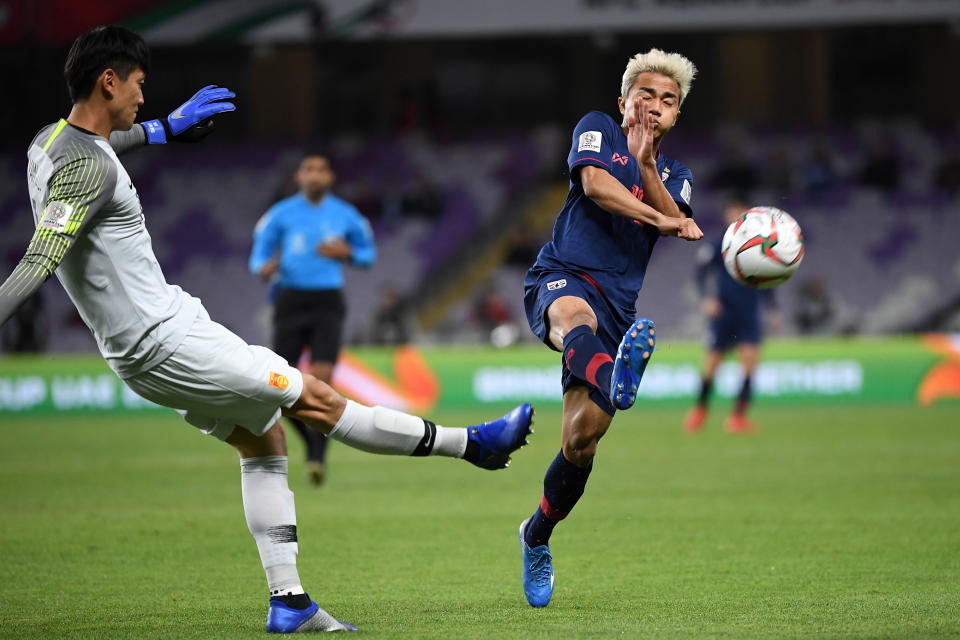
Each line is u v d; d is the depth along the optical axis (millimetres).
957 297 90688
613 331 17797
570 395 17047
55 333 89688
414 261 95250
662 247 92625
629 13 77125
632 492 32906
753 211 17875
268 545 16188
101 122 14898
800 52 101500
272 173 100125
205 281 96312
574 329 16656
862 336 89312
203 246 97562
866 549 23391
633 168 17844
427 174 99875
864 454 42438
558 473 17297
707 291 51688
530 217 97500
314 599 18875
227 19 76188
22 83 97938
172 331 15133
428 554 23500
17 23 73625
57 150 14516
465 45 105062
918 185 95000
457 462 44250
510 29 77500
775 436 50000
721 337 52250
